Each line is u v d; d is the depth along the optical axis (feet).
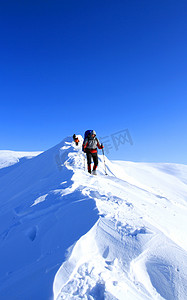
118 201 15.39
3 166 80.53
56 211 13.92
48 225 12.61
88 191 17.34
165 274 8.50
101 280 7.50
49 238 11.02
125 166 81.66
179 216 18.21
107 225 11.12
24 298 7.06
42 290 7.12
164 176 83.15
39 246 10.76
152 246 9.87
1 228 15.92
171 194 55.31
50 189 21.09
